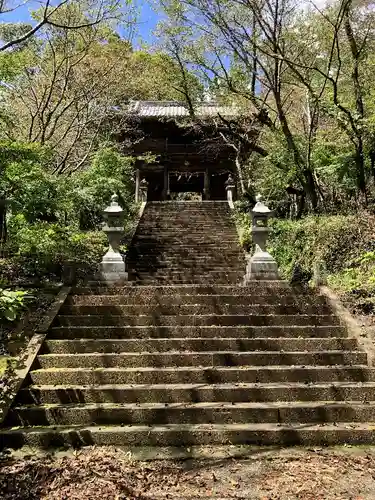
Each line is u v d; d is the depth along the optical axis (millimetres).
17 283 7754
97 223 14391
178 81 17266
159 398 5117
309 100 13672
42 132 14156
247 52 12805
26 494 3555
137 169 21141
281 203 18234
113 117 19422
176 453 4297
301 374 5449
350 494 3549
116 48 16812
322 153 13477
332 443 4512
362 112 11422
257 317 6641
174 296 7289
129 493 3570
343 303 7094
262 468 4004
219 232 15000
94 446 4434
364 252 9352
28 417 4789
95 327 6328
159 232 15023
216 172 24562
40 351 5863
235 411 4816
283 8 11734
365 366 5625
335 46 12062
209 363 5711
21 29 12133
